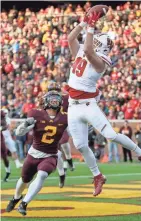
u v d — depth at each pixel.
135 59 43.72
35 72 48.50
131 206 17.30
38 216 15.68
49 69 47.53
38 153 15.53
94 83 15.67
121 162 37.88
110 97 41.28
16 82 48.59
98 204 17.83
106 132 15.55
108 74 43.50
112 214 15.78
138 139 37.31
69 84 15.90
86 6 52.31
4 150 25.70
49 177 27.73
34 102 44.44
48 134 15.46
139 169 31.95
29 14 54.88
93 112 15.58
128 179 26.34
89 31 15.12
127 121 37.72
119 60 44.19
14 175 29.33
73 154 40.53
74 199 19.14
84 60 15.64
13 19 55.78
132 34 45.31
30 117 15.49
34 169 15.77
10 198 19.67
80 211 16.45
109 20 44.94
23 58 50.81
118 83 42.25
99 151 38.44
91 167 16.09
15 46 52.41
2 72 51.25
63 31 51.06
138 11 46.72
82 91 15.62
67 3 55.25
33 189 15.20
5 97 47.72
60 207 17.28
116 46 45.25
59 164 22.19
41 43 51.66
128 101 40.91
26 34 53.34
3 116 29.91
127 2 49.59
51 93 15.77
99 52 15.53
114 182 24.89
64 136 26.11
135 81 41.97
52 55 49.25
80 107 15.70
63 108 18.61
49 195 20.33
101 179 16.14
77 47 15.98
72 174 29.14
